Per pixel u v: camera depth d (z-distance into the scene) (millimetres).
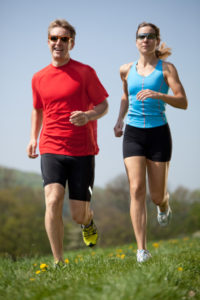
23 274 7051
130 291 5082
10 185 132500
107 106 9148
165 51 9539
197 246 14562
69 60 8930
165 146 9227
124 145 9445
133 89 9391
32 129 9648
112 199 116562
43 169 8734
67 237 105250
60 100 8688
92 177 9094
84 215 9133
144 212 9148
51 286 5781
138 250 8945
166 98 8789
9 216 104312
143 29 9203
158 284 5555
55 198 8375
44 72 8930
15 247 92938
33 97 9266
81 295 5062
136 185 9109
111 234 113625
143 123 9227
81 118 8156
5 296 5695
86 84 8812
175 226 100438
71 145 8703
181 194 108500
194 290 6113
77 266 8109
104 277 6062
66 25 8758
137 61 9625
